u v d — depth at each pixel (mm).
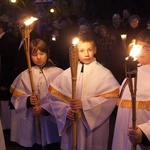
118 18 5758
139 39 2322
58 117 2883
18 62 4066
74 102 2592
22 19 3988
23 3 9930
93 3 11656
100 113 2795
